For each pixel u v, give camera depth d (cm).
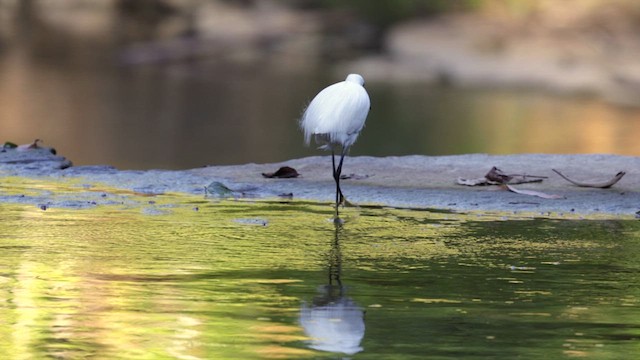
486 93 4250
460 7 5147
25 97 4028
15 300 730
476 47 4766
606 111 3825
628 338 661
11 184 1287
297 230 1020
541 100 4050
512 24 4872
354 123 1112
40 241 937
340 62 5059
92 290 762
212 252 905
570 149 3070
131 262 858
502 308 731
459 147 3108
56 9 6681
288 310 717
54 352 618
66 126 3475
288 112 3834
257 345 637
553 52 4625
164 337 649
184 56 5191
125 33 5841
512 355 625
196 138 3309
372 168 1450
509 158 1531
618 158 1527
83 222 1038
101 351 621
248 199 1216
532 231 1032
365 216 1109
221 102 4031
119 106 3912
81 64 4969
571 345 646
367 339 652
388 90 4291
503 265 871
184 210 1127
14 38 5669
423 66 4800
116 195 1221
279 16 5594
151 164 2856
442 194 1251
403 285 796
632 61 4478
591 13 4822
